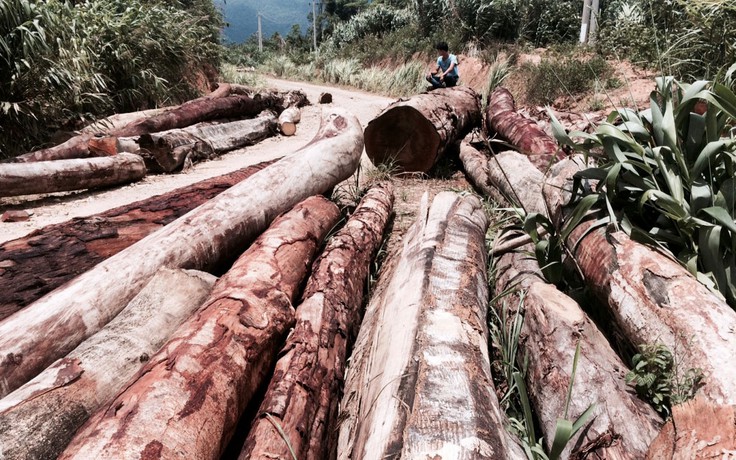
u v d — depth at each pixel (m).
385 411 1.73
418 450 1.50
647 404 1.93
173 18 11.65
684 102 2.67
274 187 3.92
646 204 2.73
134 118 8.53
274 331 2.19
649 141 2.81
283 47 43.94
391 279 3.07
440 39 17.34
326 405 2.18
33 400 1.70
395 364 1.97
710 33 6.61
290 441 1.84
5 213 4.62
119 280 2.58
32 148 6.69
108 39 9.32
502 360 2.55
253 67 29.27
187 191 4.22
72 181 5.40
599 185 2.78
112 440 1.42
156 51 10.33
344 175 4.88
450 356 1.96
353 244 3.41
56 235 3.22
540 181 4.12
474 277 2.68
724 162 2.57
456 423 1.60
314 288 2.79
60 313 2.29
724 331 1.83
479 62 14.98
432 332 2.11
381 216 4.20
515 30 15.62
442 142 6.27
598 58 10.29
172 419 1.55
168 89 10.39
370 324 2.94
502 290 3.09
